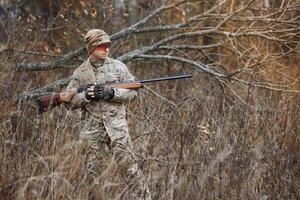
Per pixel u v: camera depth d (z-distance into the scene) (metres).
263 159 7.86
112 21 15.68
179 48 13.92
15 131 7.86
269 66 13.30
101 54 7.58
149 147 8.19
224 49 14.82
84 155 7.29
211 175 7.11
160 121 8.99
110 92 7.38
